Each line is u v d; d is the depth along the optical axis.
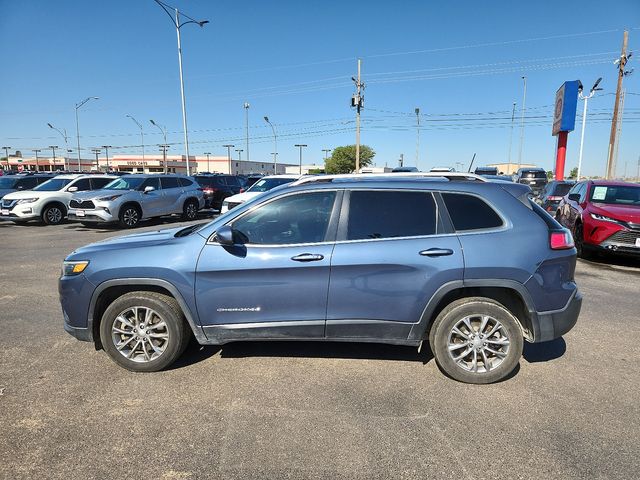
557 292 3.83
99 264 3.94
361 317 3.85
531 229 3.85
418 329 3.85
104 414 3.38
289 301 3.86
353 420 3.30
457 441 3.06
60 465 2.81
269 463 2.83
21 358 4.35
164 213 16.30
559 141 25.36
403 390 3.76
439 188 3.95
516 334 3.80
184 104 31.14
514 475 2.73
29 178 20.12
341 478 2.70
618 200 9.85
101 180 17.45
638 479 2.70
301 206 3.95
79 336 4.08
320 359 4.34
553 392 3.74
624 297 6.73
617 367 4.24
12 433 3.13
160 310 3.96
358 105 40.81
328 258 3.79
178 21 29.70
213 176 22.12
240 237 3.94
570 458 2.89
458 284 3.76
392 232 3.86
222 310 3.90
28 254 10.14
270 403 3.54
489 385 3.86
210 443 3.03
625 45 26.92
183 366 4.18
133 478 2.70
